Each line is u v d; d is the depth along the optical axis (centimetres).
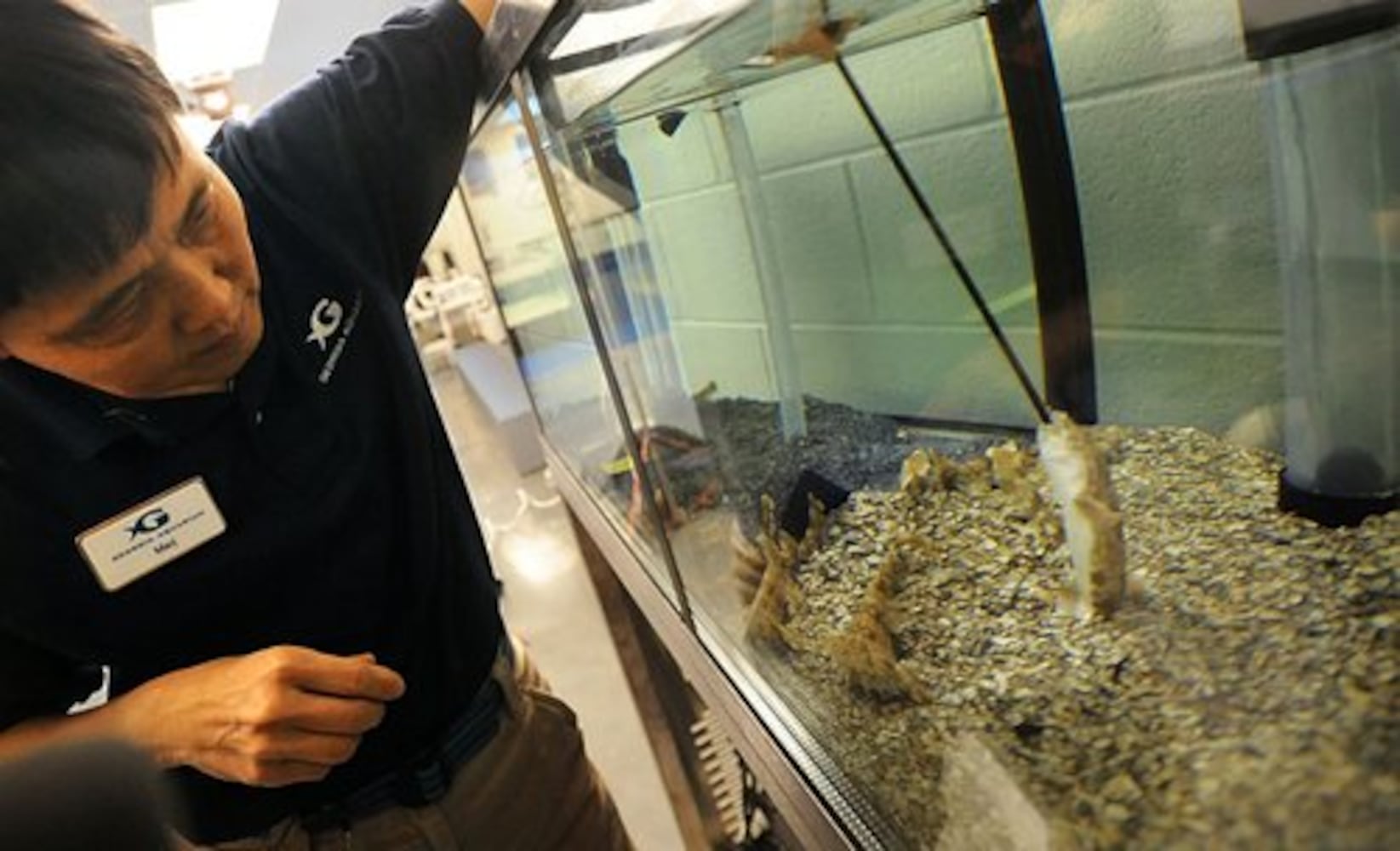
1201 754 35
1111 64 54
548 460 228
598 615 270
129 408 72
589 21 71
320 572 86
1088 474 52
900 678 54
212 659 86
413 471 90
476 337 604
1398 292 38
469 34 100
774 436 97
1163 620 42
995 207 67
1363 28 34
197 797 86
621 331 114
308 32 470
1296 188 40
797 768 69
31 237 54
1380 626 36
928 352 79
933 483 69
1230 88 46
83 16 58
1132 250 56
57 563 74
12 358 69
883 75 76
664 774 183
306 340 83
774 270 99
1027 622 50
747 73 81
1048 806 39
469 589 101
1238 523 45
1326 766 31
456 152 102
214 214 69
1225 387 51
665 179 110
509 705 108
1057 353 63
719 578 91
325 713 74
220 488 79
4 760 30
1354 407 40
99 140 56
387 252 93
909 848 52
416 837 98
